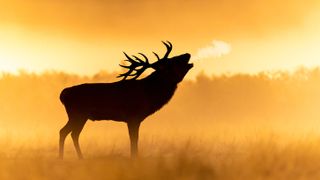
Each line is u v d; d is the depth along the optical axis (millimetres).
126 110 60312
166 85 60562
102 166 43188
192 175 40844
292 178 42156
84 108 60688
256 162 45125
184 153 46875
